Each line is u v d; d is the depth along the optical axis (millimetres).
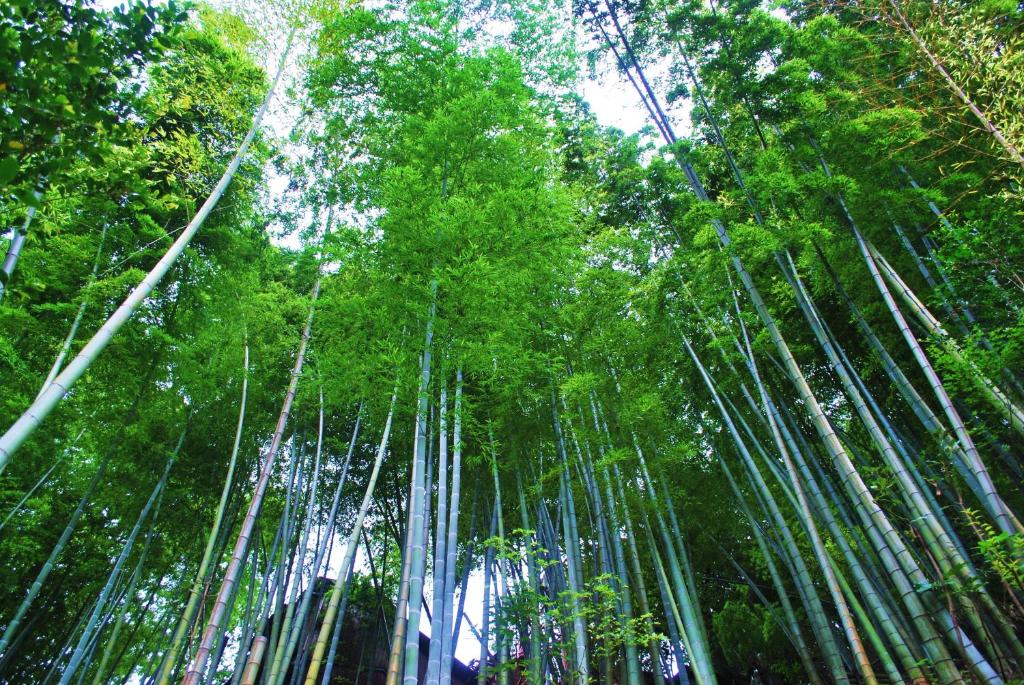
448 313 5383
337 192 8281
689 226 8102
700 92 7242
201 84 6590
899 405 6758
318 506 9359
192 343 7750
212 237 8250
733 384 7902
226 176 5848
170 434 8094
